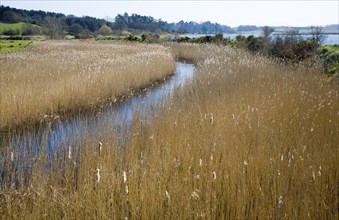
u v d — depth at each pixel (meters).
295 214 3.05
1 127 6.73
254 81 9.43
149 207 3.20
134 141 5.06
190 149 4.45
